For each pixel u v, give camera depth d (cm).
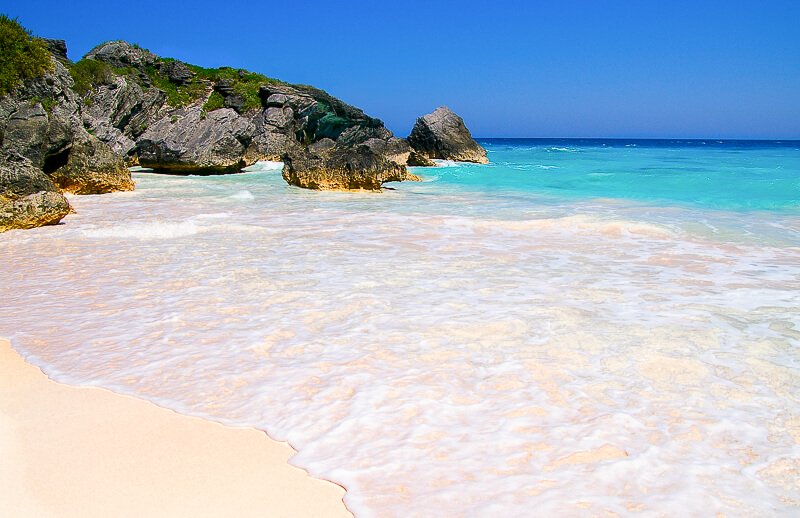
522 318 674
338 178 2256
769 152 6994
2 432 433
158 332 637
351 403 474
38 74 2442
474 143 4628
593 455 398
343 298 754
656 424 441
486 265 954
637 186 2461
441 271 908
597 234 1253
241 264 948
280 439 424
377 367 541
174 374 532
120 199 1928
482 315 685
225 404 476
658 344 596
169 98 4200
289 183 2414
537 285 828
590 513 339
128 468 387
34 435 429
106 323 667
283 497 357
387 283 831
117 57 4228
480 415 454
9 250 1062
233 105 4256
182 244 1117
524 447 409
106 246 1098
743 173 3088
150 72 4381
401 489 364
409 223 1400
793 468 386
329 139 4419
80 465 390
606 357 564
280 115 4109
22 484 367
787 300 759
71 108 2577
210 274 882
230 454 405
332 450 409
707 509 343
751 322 670
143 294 779
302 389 499
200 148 3039
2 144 1964
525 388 499
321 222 1416
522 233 1266
